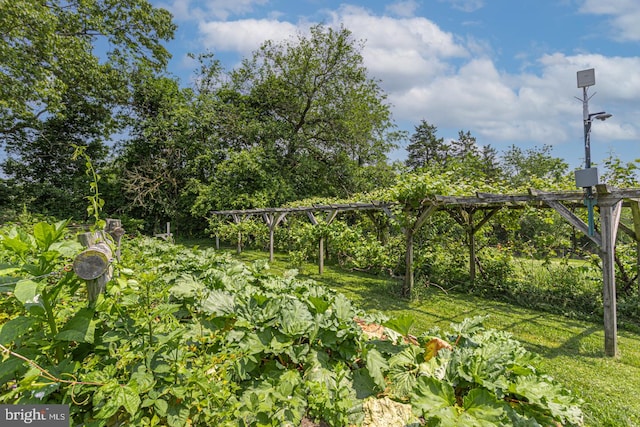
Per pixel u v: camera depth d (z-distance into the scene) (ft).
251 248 42.39
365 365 7.93
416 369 7.59
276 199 47.65
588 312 18.31
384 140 58.39
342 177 55.36
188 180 52.26
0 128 45.88
